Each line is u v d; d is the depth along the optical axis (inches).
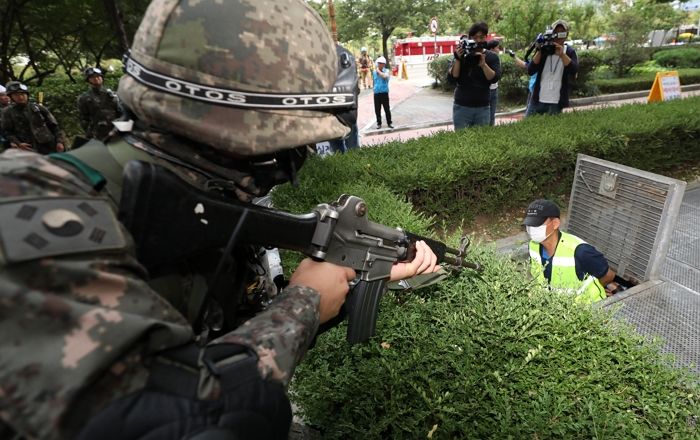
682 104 267.7
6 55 499.2
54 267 22.6
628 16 746.2
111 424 22.2
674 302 105.1
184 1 30.9
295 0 35.0
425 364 67.7
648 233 124.6
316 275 43.6
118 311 23.6
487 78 261.1
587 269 117.1
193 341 28.1
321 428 71.3
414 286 77.2
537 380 62.4
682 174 238.1
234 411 25.6
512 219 197.3
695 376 62.0
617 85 648.4
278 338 30.8
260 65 31.3
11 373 21.2
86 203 25.5
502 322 71.0
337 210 45.7
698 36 1438.2
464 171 174.2
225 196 34.6
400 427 60.9
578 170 145.9
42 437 21.0
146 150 32.7
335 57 37.9
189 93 30.5
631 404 59.0
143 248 29.8
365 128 504.4
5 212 22.8
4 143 303.7
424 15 1487.5
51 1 470.0
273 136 32.1
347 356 73.5
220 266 33.3
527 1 609.0
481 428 56.6
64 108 426.6
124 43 426.3
